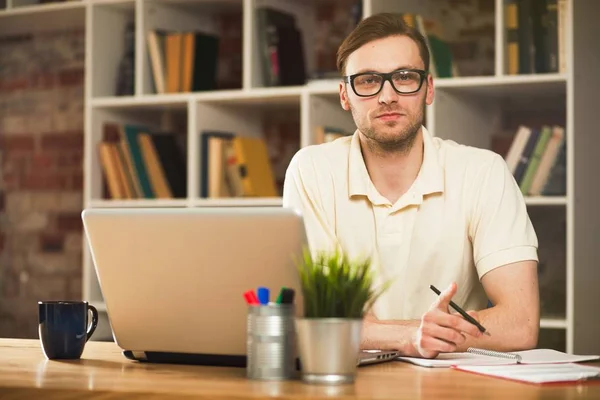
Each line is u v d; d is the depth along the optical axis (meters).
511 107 4.11
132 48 4.37
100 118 4.32
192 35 4.19
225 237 1.73
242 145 4.07
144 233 1.80
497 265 2.37
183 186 4.35
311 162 2.60
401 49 2.40
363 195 2.53
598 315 3.67
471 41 4.16
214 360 1.84
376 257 2.53
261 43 4.07
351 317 1.58
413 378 1.64
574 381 1.59
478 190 2.49
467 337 2.13
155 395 1.48
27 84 5.00
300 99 4.05
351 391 1.47
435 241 2.50
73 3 4.35
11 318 4.97
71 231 4.88
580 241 3.55
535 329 2.25
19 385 1.55
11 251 4.99
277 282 1.72
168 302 1.82
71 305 1.96
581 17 3.62
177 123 4.64
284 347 1.62
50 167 4.93
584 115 3.62
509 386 1.53
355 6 3.88
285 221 1.68
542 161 3.63
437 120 3.73
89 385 1.55
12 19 4.65
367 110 2.41
